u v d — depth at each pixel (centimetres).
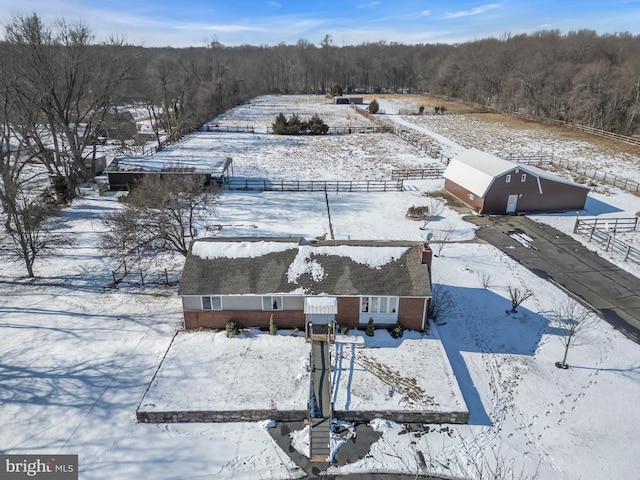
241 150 7094
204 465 1822
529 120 9569
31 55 4356
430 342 2498
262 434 1973
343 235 3900
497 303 2927
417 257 2628
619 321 2759
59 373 2272
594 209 4556
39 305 2827
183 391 2127
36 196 4631
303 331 2567
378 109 10906
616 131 8300
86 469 1789
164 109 8656
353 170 5962
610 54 11369
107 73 5125
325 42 18638
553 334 2639
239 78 14062
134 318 2712
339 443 1922
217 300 2520
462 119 9888
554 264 3447
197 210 4438
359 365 2314
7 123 3828
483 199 4341
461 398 2112
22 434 1934
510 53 12081
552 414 2088
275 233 3919
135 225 3247
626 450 1902
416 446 1923
